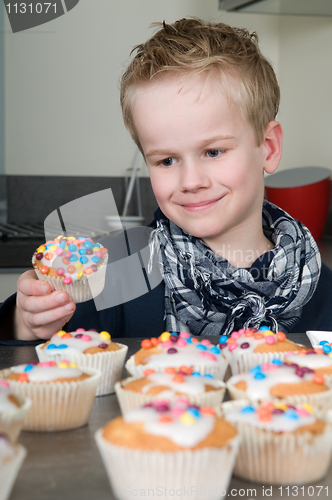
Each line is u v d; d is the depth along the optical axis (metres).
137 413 0.60
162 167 1.11
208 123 1.03
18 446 0.53
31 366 0.78
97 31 2.95
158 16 2.99
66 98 2.96
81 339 0.92
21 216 2.96
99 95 3.00
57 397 0.70
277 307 1.15
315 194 2.44
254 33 1.30
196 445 0.55
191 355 0.86
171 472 0.55
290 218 1.33
